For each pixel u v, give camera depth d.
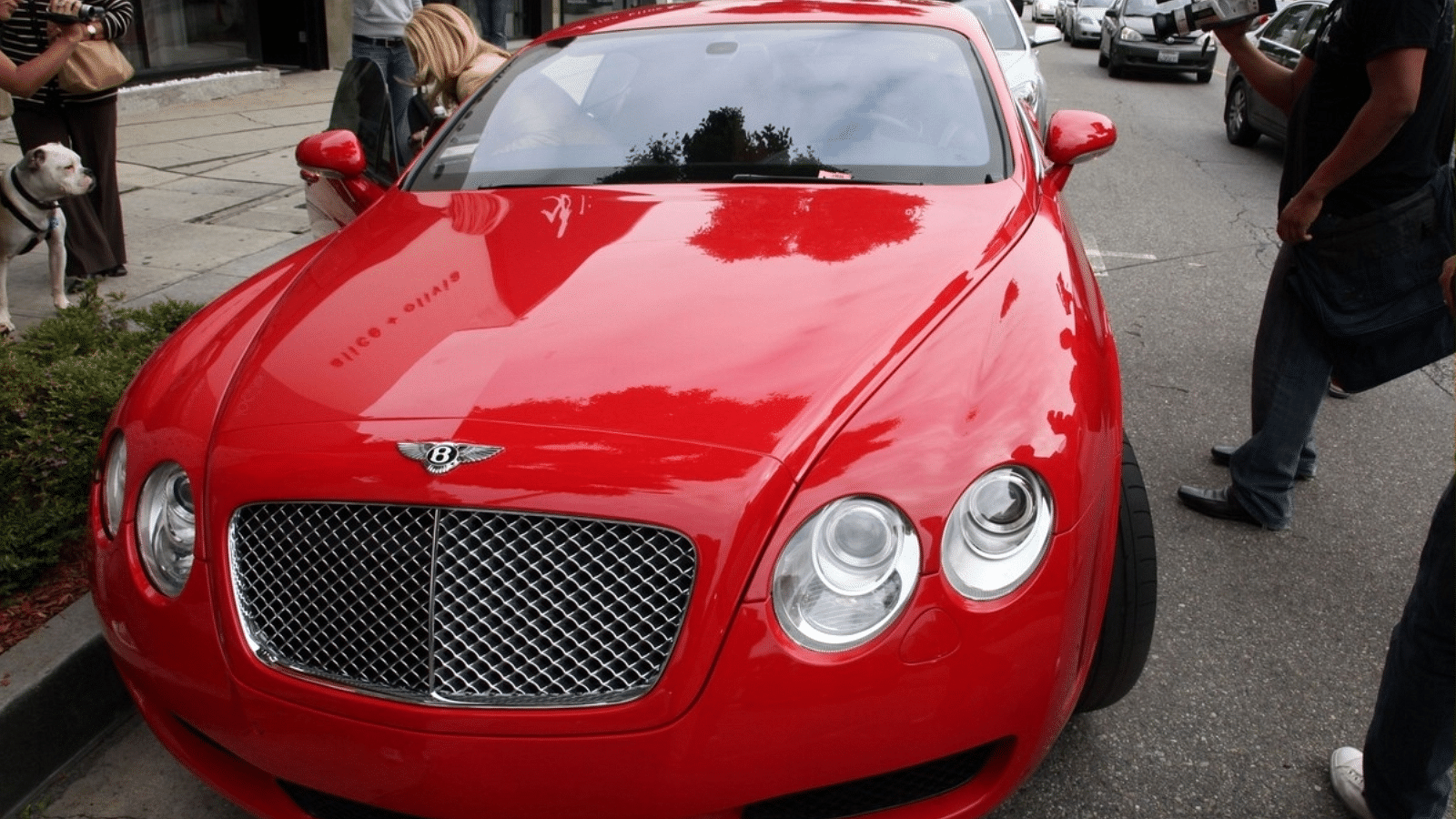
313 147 3.23
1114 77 18.62
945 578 1.73
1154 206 8.24
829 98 3.09
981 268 2.30
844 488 1.74
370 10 7.23
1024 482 1.82
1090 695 2.37
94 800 2.40
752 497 1.71
